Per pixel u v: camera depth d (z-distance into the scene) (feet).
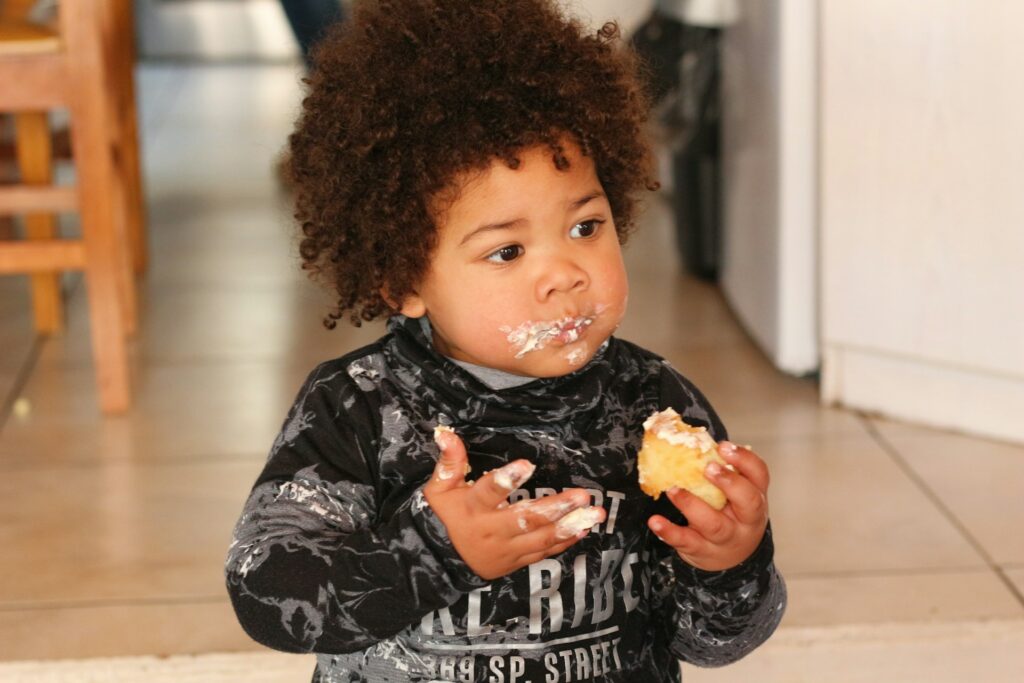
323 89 3.39
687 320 9.37
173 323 9.61
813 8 7.45
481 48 3.14
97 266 7.77
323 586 2.89
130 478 7.08
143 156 14.69
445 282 3.14
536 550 2.83
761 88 8.09
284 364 8.82
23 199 7.66
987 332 7.11
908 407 7.58
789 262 7.97
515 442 3.23
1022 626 5.45
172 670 5.20
